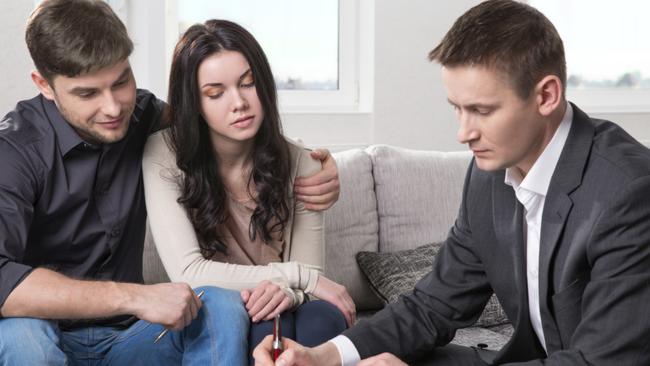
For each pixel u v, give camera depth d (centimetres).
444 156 308
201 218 210
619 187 151
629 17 449
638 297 148
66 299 175
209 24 203
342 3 383
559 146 160
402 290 263
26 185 192
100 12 186
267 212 212
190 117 203
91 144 201
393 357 167
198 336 187
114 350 201
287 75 379
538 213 166
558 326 161
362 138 380
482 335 256
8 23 292
